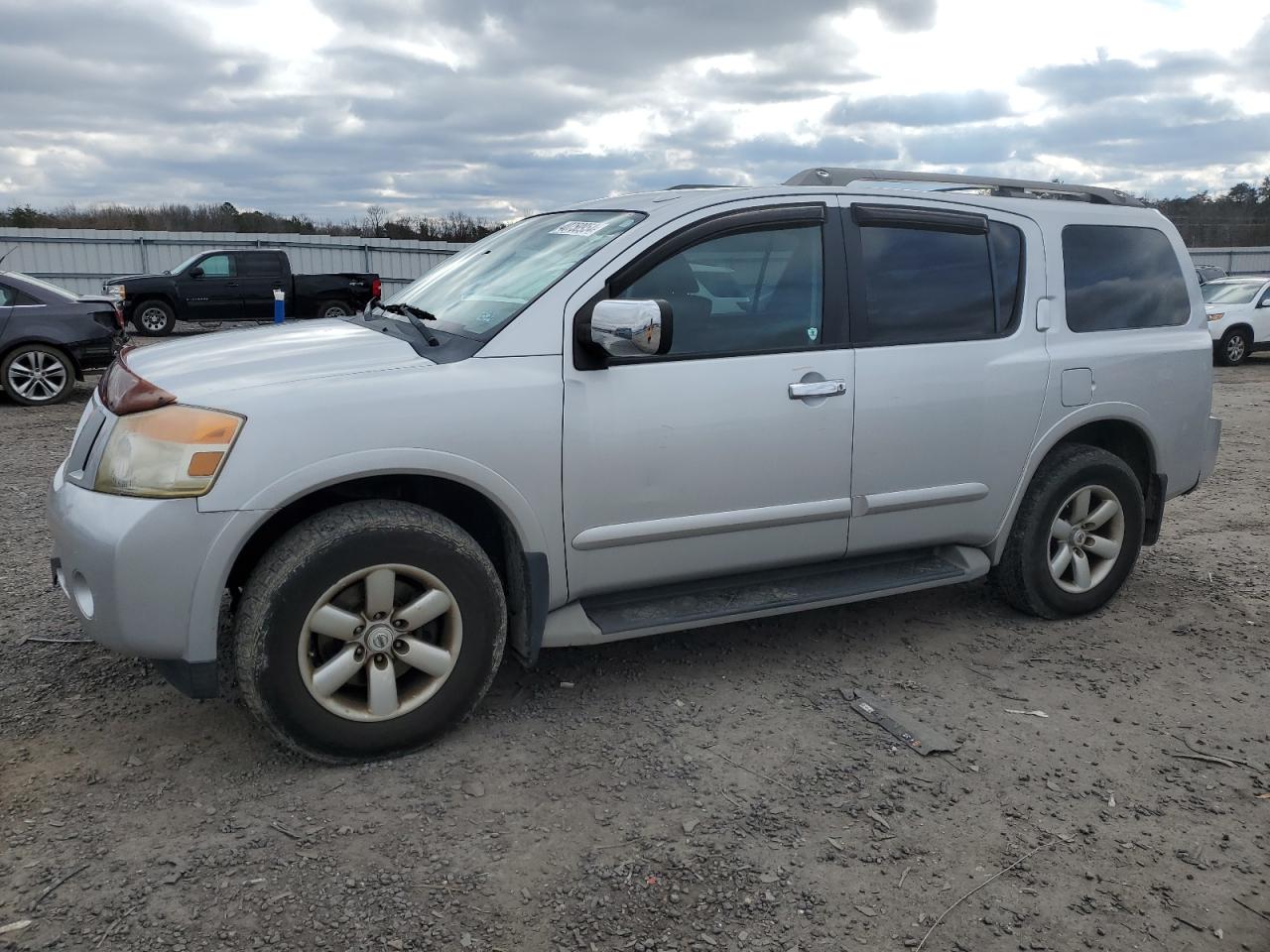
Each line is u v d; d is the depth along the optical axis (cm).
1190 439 488
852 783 316
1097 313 455
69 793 300
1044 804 306
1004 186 453
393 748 322
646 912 252
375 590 311
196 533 290
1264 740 353
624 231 358
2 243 2655
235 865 267
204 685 301
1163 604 493
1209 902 262
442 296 396
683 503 358
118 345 1189
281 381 309
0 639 415
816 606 390
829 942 243
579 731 347
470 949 238
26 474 746
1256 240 3650
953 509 419
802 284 383
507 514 331
